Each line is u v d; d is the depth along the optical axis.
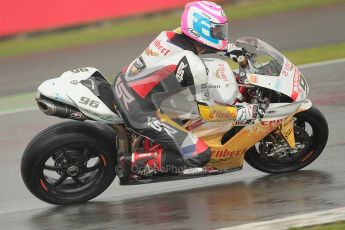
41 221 20.72
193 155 21.36
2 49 55.78
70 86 21.55
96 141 21.58
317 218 18.27
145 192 23.42
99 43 54.34
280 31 52.44
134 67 21.81
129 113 21.09
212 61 22.08
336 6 59.94
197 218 19.73
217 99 21.67
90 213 21.14
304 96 22.66
